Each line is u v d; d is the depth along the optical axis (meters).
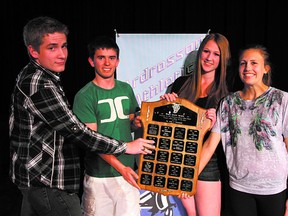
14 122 1.59
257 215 1.84
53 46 1.51
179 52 2.25
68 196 1.61
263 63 1.75
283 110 1.71
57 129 1.52
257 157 1.74
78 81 4.63
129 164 2.07
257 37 3.69
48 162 1.55
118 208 2.05
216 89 2.06
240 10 3.70
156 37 2.23
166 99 1.93
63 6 4.48
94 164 2.01
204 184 2.07
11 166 1.65
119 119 2.01
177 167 1.92
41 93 1.48
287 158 1.77
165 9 3.92
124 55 2.25
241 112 1.78
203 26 3.80
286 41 3.63
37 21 1.51
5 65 5.16
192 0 3.79
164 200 2.34
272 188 1.74
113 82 2.04
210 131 1.99
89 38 4.33
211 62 2.01
